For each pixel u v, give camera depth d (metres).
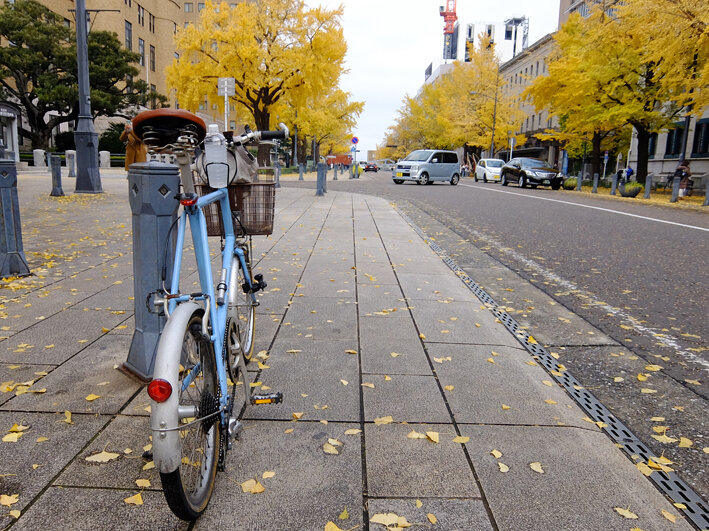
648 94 24.89
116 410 2.85
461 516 2.11
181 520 2.04
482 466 2.45
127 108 44.31
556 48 32.31
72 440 2.56
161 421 1.72
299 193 18.14
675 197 19.69
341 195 17.75
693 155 28.66
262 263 6.55
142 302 3.13
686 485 2.42
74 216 10.38
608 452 2.64
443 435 2.71
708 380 3.62
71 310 4.51
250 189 2.96
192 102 29.00
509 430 2.79
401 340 4.06
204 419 1.90
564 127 35.06
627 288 6.06
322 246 7.82
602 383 3.53
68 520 2.02
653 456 2.62
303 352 3.75
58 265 6.16
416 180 28.34
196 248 2.22
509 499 2.22
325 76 28.50
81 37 14.46
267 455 2.48
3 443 2.52
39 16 37.91
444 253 7.86
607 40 24.34
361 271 6.30
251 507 2.12
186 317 1.91
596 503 2.23
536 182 26.94
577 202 17.80
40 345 3.73
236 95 29.25
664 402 3.28
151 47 55.81
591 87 25.64
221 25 27.69
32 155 34.28
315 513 2.10
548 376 3.56
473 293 5.62
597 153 29.75
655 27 18.86
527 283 6.23
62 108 38.12
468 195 20.38
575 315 5.01
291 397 3.07
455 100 53.03
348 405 3.00
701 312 5.17
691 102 20.91
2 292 4.98
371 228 9.83
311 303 4.93
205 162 2.39
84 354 3.58
